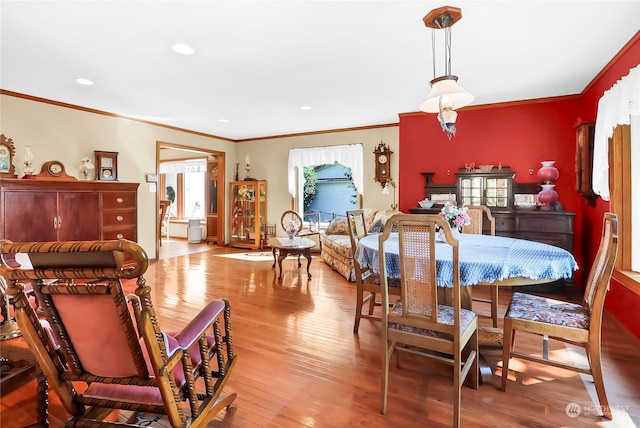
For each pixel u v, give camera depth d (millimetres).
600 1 2043
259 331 2709
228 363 1711
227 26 2354
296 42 2596
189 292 3771
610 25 2322
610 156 2957
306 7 2115
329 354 2328
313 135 6355
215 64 3035
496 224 3939
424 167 4648
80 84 3566
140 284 1135
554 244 3682
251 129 6086
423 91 3830
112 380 1339
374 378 2033
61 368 1402
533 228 3764
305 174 6957
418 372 2104
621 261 2869
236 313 3111
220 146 6914
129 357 1272
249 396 1840
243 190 7008
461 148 4438
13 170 3771
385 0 2041
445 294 2271
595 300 1713
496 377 2041
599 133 2898
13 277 1195
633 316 2594
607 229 1858
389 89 3754
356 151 5883
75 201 4047
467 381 2000
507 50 2732
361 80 3455
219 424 1613
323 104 4375
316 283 4188
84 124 4535
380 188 5734
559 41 2562
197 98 4098
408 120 4742
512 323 1869
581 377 2029
